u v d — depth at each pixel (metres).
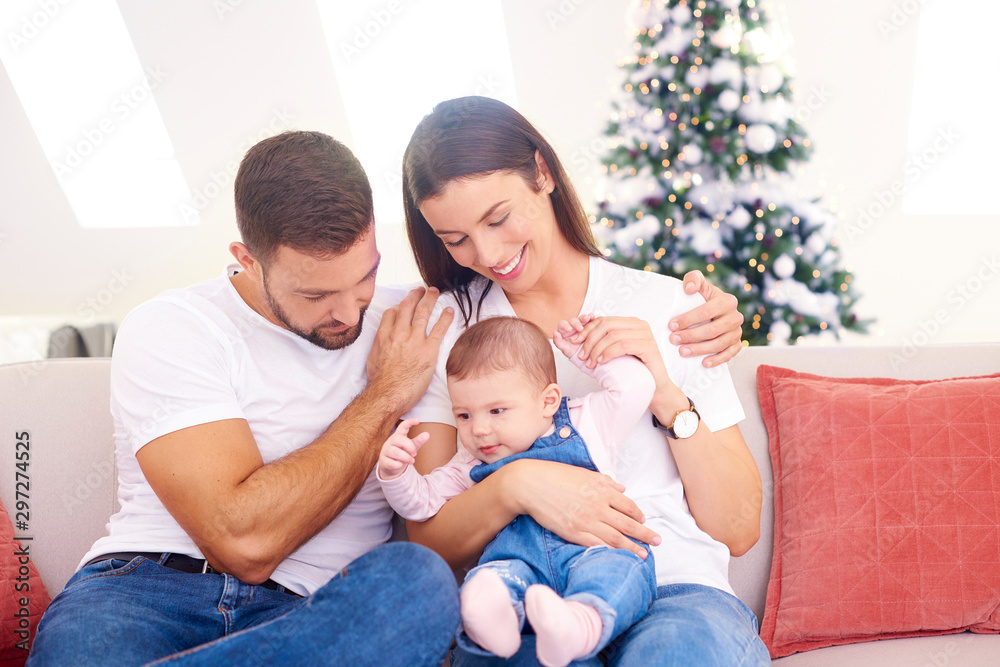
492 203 1.35
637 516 1.29
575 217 1.56
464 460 1.48
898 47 5.00
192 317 1.44
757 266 3.44
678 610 1.17
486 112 1.40
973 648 1.52
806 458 1.68
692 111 3.52
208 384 1.36
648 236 3.49
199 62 4.84
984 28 4.94
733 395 1.50
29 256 4.95
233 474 1.29
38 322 4.53
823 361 1.86
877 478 1.62
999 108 4.99
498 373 1.38
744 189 3.46
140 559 1.35
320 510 1.34
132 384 1.36
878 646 1.56
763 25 3.59
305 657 1.02
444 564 1.07
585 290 1.59
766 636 1.61
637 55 3.76
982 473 1.60
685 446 1.40
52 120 4.83
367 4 4.86
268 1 4.79
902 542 1.58
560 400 1.43
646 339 1.38
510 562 1.24
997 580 1.55
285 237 1.32
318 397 1.50
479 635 1.04
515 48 5.05
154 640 1.21
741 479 1.43
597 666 1.17
